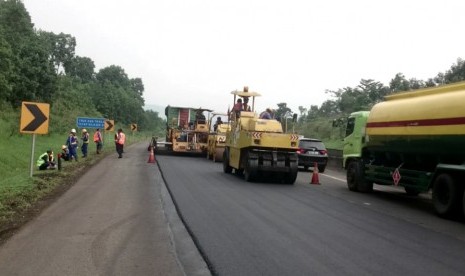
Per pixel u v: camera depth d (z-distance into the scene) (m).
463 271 6.58
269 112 19.41
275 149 17.38
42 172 18.02
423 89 12.98
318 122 48.56
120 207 10.98
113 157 27.41
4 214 9.84
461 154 11.20
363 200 13.84
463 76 31.67
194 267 6.52
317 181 17.86
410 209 12.48
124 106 90.06
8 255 6.98
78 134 47.59
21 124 14.96
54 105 49.69
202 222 9.36
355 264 6.79
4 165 22.09
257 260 6.85
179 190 13.76
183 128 32.09
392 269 6.59
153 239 8.03
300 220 10.02
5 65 36.47
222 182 16.58
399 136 13.34
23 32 51.25
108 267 6.46
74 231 8.53
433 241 8.47
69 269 6.36
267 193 14.23
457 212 10.93
